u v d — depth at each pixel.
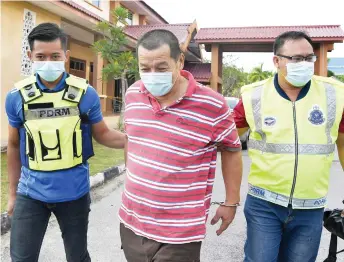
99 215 4.91
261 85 2.40
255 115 2.35
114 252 3.79
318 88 2.30
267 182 2.31
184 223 1.94
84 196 2.47
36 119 2.30
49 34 2.26
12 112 2.35
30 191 2.34
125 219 2.12
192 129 1.96
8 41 9.11
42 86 2.32
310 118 2.25
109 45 12.03
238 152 2.17
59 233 4.20
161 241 1.95
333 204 5.71
